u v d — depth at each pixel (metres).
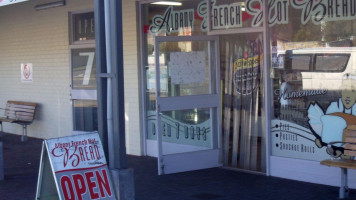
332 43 7.31
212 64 8.87
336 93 7.30
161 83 8.26
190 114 8.70
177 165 8.54
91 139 6.27
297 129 7.75
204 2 8.92
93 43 11.02
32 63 12.95
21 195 7.51
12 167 9.52
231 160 8.89
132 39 10.03
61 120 12.16
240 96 8.66
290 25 7.73
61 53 11.94
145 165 9.23
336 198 6.79
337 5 7.21
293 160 7.78
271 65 8.00
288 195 7.04
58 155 5.99
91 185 6.09
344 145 7.16
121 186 6.19
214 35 8.77
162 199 7.04
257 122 8.41
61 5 11.63
